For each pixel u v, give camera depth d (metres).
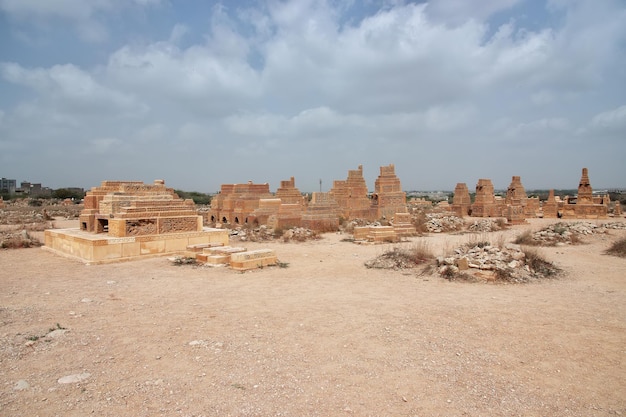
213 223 47.84
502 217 50.62
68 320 9.91
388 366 7.39
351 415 5.76
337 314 10.65
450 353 8.03
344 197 47.62
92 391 6.35
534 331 9.37
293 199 46.31
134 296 12.59
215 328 9.42
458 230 37.09
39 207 64.25
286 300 12.19
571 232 28.22
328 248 25.33
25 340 8.41
